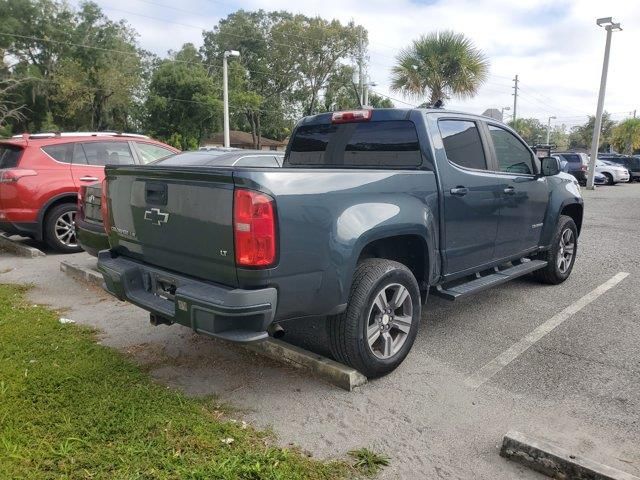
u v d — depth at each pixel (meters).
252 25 54.84
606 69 22.94
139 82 46.66
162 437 3.02
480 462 2.93
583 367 4.13
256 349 4.30
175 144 42.47
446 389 3.77
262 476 2.72
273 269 3.05
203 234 3.20
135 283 3.80
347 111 4.80
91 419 3.18
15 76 42.84
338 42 52.66
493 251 5.03
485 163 4.93
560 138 102.88
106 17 46.69
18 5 42.84
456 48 18.02
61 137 8.24
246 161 8.03
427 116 4.36
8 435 2.97
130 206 3.79
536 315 5.34
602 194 20.48
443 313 5.43
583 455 2.98
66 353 4.16
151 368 4.04
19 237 9.47
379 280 3.67
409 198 3.95
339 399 3.60
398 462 2.92
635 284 6.43
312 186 3.26
